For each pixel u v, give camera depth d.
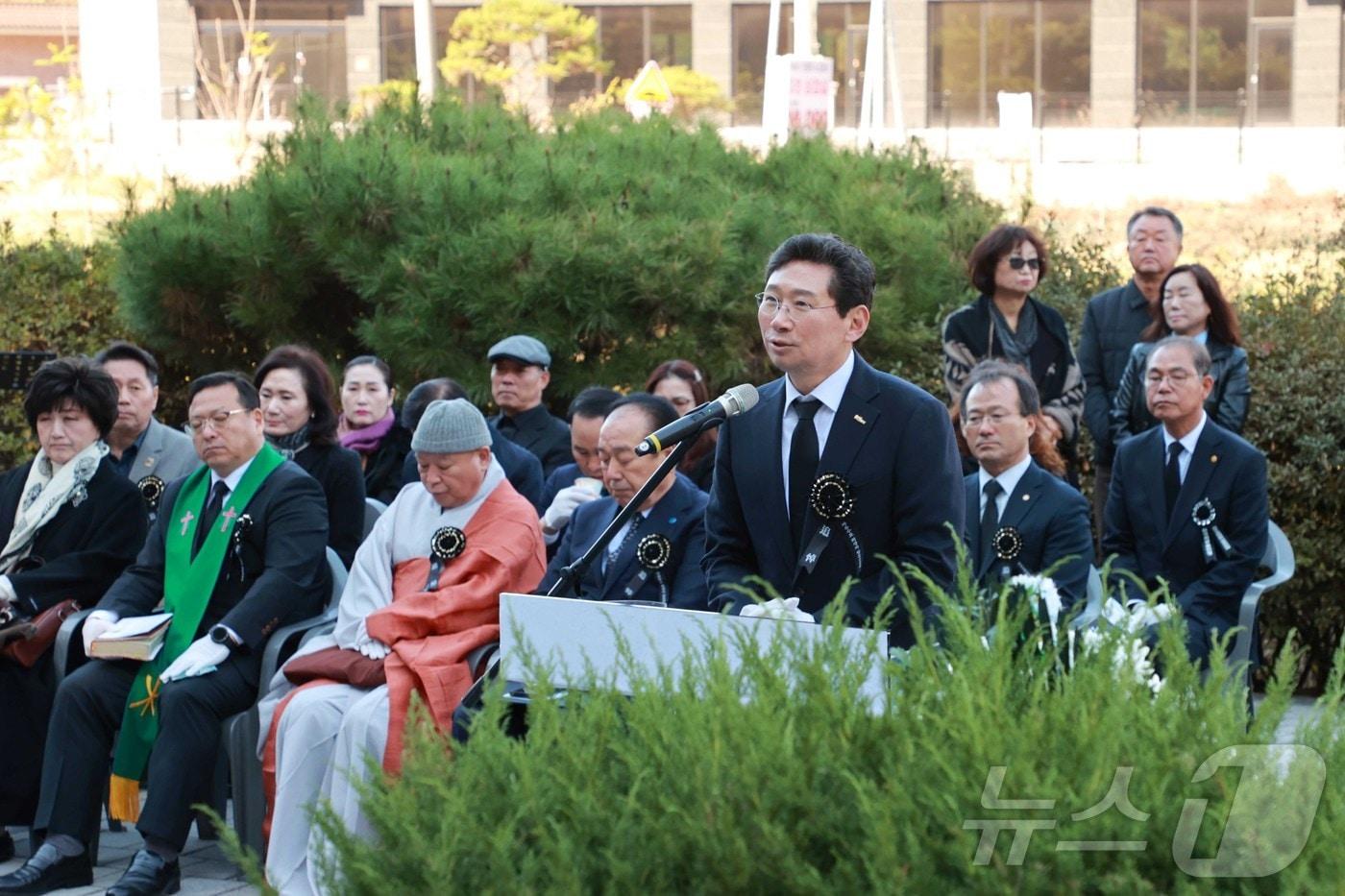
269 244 10.44
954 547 4.66
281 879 5.84
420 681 5.93
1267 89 41.97
